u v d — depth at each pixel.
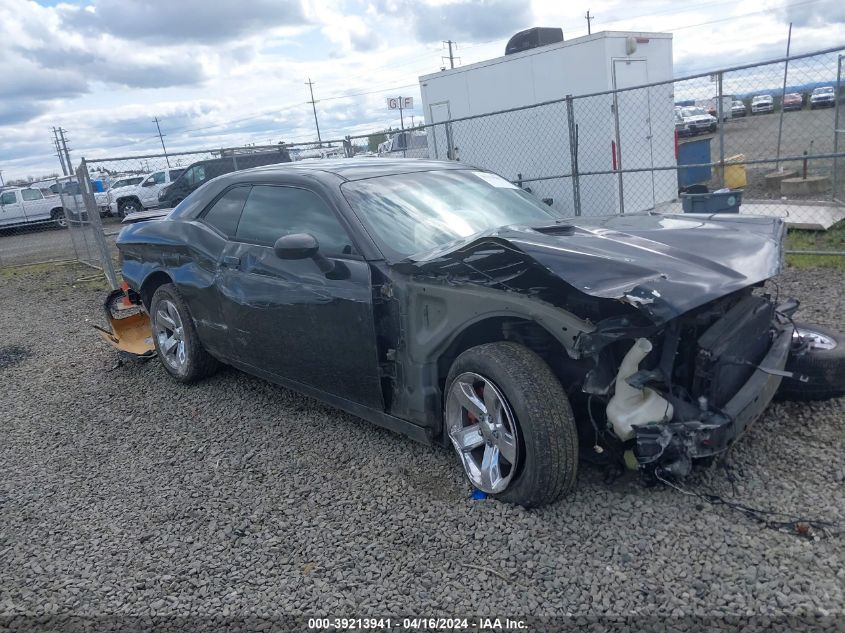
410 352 3.51
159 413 4.99
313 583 2.86
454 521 3.17
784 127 17.56
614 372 3.01
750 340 3.29
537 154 11.66
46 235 23.44
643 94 11.09
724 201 6.95
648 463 2.92
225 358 4.95
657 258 3.03
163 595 2.88
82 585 3.01
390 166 4.52
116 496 3.81
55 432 4.89
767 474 3.26
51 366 6.68
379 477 3.68
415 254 3.65
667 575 2.65
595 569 2.74
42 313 9.62
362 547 3.07
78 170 10.71
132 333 6.50
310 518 3.36
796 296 6.31
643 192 11.33
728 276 2.94
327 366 3.96
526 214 4.36
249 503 3.57
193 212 5.11
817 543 2.73
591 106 10.73
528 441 2.98
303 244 3.62
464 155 12.86
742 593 2.51
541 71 11.21
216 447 4.30
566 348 2.82
